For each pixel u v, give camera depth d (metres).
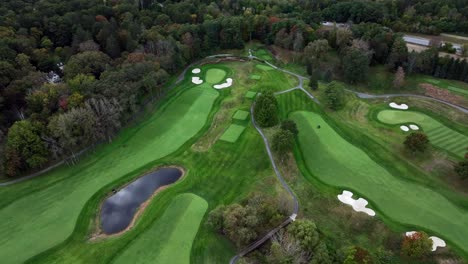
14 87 71.19
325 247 42.03
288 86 89.12
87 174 59.56
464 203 52.38
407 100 82.75
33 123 59.25
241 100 81.88
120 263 44.59
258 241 46.12
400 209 51.44
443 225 48.75
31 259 45.03
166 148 66.25
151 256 45.31
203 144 67.19
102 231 49.72
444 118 75.19
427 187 55.41
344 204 52.47
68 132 59.03
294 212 51.03
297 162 61.41
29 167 59.34
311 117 74.25
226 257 44.88
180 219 50.59
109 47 88.06
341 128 70.88
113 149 65.62
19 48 83.50
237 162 61.88
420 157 62.25
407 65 90.94
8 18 94.44
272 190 55.41
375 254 42.72
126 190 57.12
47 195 55.09
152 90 82.50
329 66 95.69
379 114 77.25
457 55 99.38
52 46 95.62
